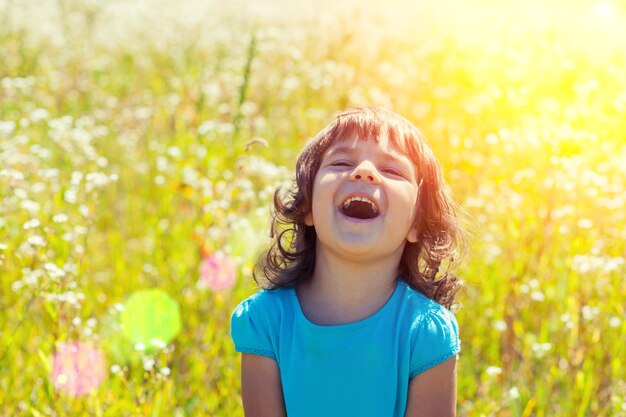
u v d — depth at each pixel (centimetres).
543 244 439
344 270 224
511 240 446
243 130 637
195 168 551
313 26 873
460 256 259
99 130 645
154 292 440
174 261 491
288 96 736
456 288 252
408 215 221
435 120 659
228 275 418
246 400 237
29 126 636
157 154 634
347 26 841
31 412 337
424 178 233
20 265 395
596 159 455
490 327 429
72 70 845
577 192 434
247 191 457
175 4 1148
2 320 397
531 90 575
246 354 237
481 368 407
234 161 591
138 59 934
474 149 563
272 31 820
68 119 555
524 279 434
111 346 373
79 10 1070
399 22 939
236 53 863
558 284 428
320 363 223
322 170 225
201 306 420
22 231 422
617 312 386
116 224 565
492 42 784
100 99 791
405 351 221
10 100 679
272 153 627
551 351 400
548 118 504
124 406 337
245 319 235
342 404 222
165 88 835
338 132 229
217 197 478
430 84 766
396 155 224
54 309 356
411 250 240
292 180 249
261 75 755
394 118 232
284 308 232
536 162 486
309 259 239
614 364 373
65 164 540
